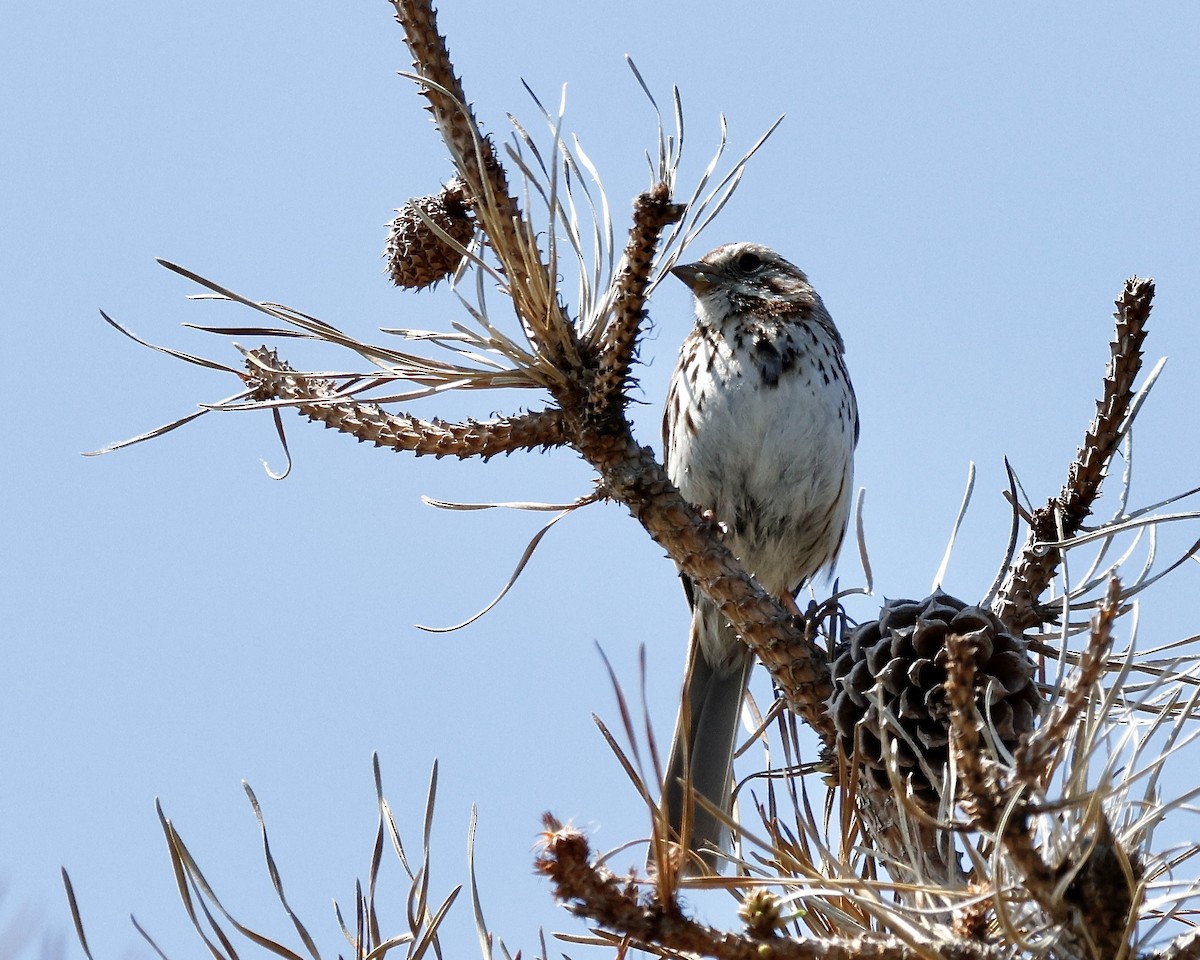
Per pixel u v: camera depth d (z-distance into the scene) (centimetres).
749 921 484
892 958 482
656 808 480
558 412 701
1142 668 605
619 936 550
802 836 587
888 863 539
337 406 723
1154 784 474
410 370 679
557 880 479
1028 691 605
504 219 663
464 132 662
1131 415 613
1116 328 675
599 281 680
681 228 682
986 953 470
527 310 663
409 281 761
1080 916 458
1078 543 563
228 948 529
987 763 439
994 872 442
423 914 552
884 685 612
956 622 613
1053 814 453
